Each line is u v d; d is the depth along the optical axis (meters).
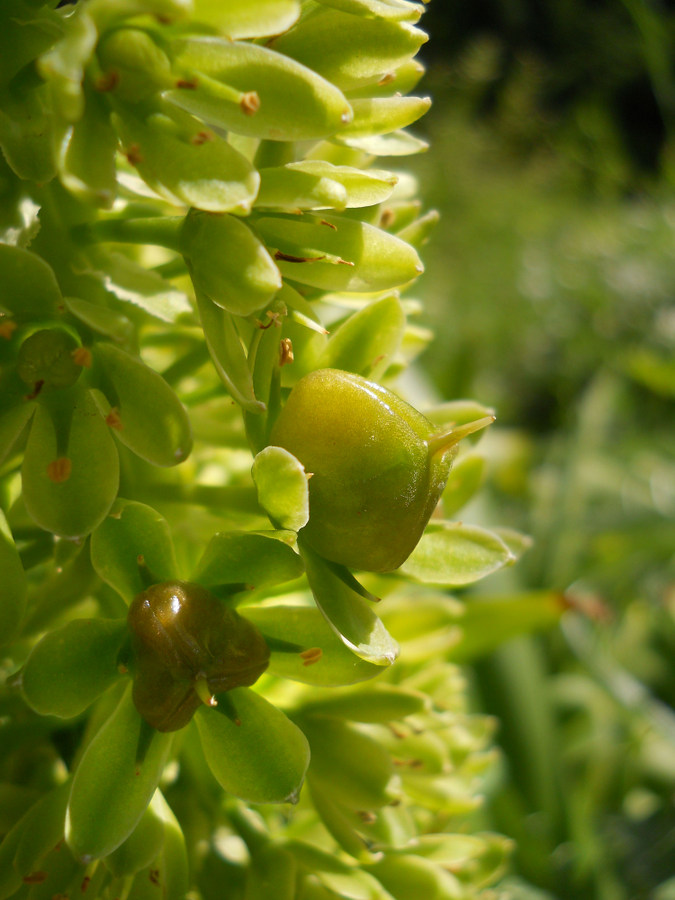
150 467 0.11
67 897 0.10
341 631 0.09
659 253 0.71
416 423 0.09
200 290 0.09
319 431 0.09
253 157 0.10
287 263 0.10
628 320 0.69
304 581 0.10
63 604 0.11
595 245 0.74
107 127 0.09
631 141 0.99
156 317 0.11
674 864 0.26
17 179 0.10
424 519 0.09
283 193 0.09
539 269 0.73
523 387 0.70
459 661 0.17
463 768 0.15
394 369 0.12
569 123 0.88
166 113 0.09
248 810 0.12
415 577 0.10
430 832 0.15
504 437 0.40
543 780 0.22
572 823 0.22
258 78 0.09
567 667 0.29
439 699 0.14
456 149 0.81
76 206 0.10
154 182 0.09
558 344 0.70
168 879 0.10
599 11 1.06
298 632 0.10
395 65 0.09
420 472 0.09
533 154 0.85
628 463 0.44
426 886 0.12
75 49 0.08
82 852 0.09
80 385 0.09
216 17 0.08
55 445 0.09
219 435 0.12
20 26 0.09
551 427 0.69
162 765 0.09
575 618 0.27
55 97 0.08
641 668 0.32
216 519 0.11
